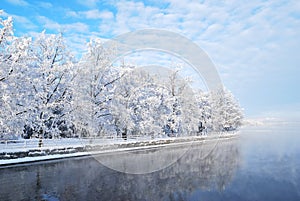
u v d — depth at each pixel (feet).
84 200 29.81
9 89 59.21
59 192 33.09
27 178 41.45
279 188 36.42
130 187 36.60
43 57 75.41
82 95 77.77
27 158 56.90
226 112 189.98
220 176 45.21
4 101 56.03
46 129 69.82
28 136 80.89
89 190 34.40
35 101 67.36
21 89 63.16
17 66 59.98
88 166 53.72
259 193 33.83
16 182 38.52
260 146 104.83
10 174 44.34
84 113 75.72
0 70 57.00
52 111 75.10
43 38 75.66
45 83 70.59
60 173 45.96
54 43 76.33
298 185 38.42
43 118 72.84
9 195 31.48
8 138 67.92
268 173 48.19
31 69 67.26
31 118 65.21
